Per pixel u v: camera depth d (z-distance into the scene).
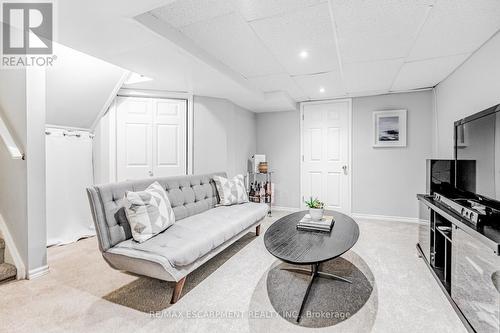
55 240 3.12
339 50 2.62
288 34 2.29
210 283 2.13
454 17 1.99
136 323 1.61
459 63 2.89
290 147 5.00
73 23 1.83
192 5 1.86
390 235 3.38
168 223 2.25
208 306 1.80
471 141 2.12
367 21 2.07
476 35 2.26
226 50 2.63
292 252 1.74
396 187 4.20
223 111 4.18
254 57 2.81
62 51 2.65
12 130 2.29
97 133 3.66
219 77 3.07
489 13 1.93
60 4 1.59
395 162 4.19
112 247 1.96
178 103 3.96
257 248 2.96
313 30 2.22
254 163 4.87
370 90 4.04
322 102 4.70
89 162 3.59
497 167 1.72
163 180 2.66
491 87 2.29
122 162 3.77
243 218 2.81
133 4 1.60
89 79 3.07
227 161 4.27
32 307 1.78
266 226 3.93
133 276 2.25
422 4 1.84
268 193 4.83
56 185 3.19
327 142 4.68
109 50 2.29
